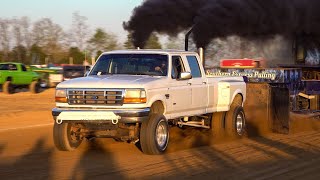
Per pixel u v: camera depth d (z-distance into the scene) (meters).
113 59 10.76
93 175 7.92
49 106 21.94
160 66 10.35
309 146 11.16
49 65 47.72
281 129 13.35
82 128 9.96
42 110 19.72
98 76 10.27
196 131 13.09
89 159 9.29
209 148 10.70
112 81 9.48
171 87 10.19
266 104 13.59
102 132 9.87
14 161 9.12
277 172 8.28
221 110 12.13
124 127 9.72
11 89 29.47
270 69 14.66
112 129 9.67
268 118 13.57
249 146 11.08
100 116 9.23
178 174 8.02
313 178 7.88
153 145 9.48
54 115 9.59
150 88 9.48
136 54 10.68
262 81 14.77
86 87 9.44
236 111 12.38
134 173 8.07
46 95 29.12
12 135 12.65
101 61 10.86
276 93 13.47
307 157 9.73
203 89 11.35
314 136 12.87
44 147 10.76
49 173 8.07
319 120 15.86
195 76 11.22
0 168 8.48
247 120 13.93
